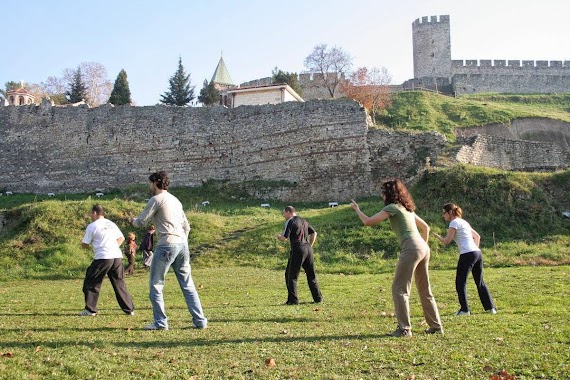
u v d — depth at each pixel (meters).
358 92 60.38
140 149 47.03
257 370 7.30
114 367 7.49
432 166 35.94
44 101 50.84
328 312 12.23
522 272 18.66
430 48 83.06
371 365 7.46
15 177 50.22
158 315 10.27
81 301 15.38
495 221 27.33
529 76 79.12
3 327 10.50
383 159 39.97
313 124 42.12
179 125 46.34
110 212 31.73
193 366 7.53
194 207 39.19
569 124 57.53
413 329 9.85
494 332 9.23
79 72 84.94
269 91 54.44
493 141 40.88
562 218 27.47
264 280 19.83
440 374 6.98
